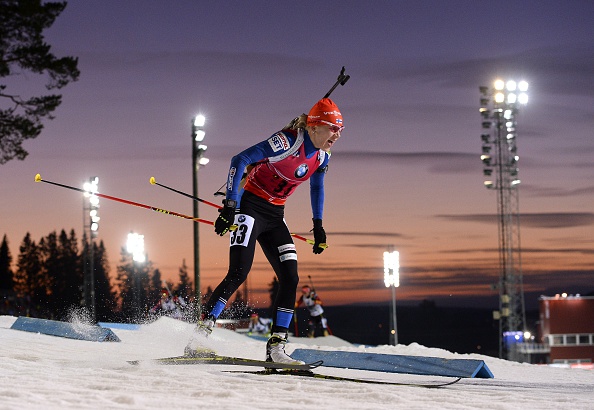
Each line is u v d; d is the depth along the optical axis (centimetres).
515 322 3150
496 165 3139
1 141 2814
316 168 600
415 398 457
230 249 592
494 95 3086
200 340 586
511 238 3153
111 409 364
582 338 4850
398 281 2812
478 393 491
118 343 848
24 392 395
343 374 623
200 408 379
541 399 467
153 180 621
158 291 1959
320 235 624
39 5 2753
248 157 572
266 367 570
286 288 594
